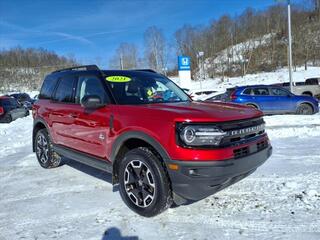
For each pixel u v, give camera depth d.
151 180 3.79
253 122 3.91
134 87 4.75
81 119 4.85
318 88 22.67
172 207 4.11
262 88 14.96
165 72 72.19
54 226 3.83
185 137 3.46
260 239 3.28
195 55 79.00
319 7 86.06
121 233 3.57
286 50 68.81
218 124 3.48
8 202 4.65
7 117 17.30
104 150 4.43
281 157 6.21
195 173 3.44
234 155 3.54
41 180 5.59
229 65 73.00
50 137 5.99
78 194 4.81
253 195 4.36
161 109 3.85
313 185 4.58
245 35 87.00
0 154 8.12
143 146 4.11
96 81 4.79
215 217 3.80
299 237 3.26
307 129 9.05
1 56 96.25
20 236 3.63
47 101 6.04
